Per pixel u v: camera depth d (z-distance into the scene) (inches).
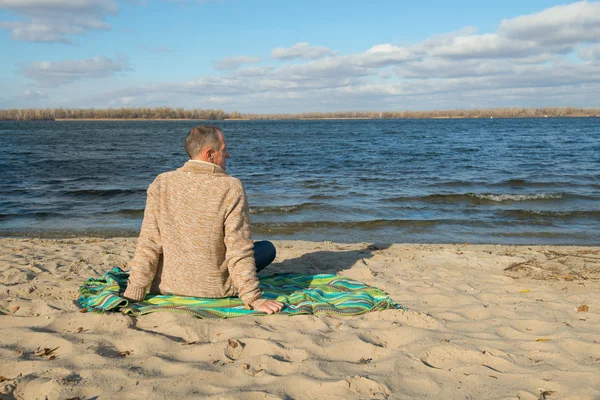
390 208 428.8
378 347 116.1
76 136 1913.1
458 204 448.5
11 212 410.9
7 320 130.6
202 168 134.1
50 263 209.6
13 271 187.8
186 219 134.1
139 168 758.5
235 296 144.0
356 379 98.3
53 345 115.4
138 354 110.7
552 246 282.5
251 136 1999.3
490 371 105.0
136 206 443.8
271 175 664.4
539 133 2075.5
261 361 106.9
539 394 95.3
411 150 1141.1
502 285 180.2
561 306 153.1
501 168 732.0
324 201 457.7
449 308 151.6
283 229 353.7
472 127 3080.7
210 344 115.1
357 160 889.5
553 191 512.7
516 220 384.8
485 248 271.3
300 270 201.8
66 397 91.1
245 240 134.6
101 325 127.7
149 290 144.9
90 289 152.8
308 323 131.9
